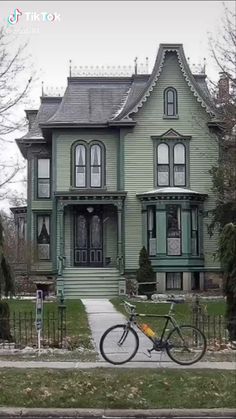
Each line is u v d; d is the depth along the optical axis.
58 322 16.02
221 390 9.36
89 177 30.89
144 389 9.39
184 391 9.31
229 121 22.97
